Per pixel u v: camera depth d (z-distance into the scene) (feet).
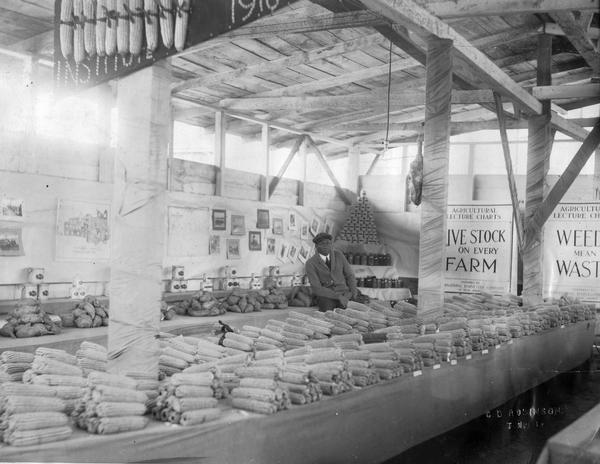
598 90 23.26
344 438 11.47
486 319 18.45
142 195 11.31
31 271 18.45
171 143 24.08
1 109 17.81
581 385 22.61
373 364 12.64
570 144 32.65
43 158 18.90
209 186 25.73
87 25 12.72
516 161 33.14
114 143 20.98
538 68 24.31
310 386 10.69
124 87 11.77
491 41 23.54
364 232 32.30
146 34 11.37
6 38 17.92
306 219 31.07
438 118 16.99
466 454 13.91
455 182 33.68
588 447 6.22
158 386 10.09
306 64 22.95
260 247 28.02
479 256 32.68
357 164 34.83
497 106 22.97
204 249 25.11
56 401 8.67
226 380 10.85
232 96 25.54
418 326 15.90
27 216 18.48
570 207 31.04
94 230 20.36
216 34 10.52
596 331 29.96
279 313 24.86
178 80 23.53
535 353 21.44
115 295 11.37
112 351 11.32
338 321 16.92
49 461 7.67
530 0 15.25
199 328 20.92
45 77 18.90
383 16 15.69
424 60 18.62
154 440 8.48
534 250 25.52
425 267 17.20
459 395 15.84
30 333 16.42
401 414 13.28
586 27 21.09
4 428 7.86
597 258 30.45
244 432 9.46
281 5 9.56
